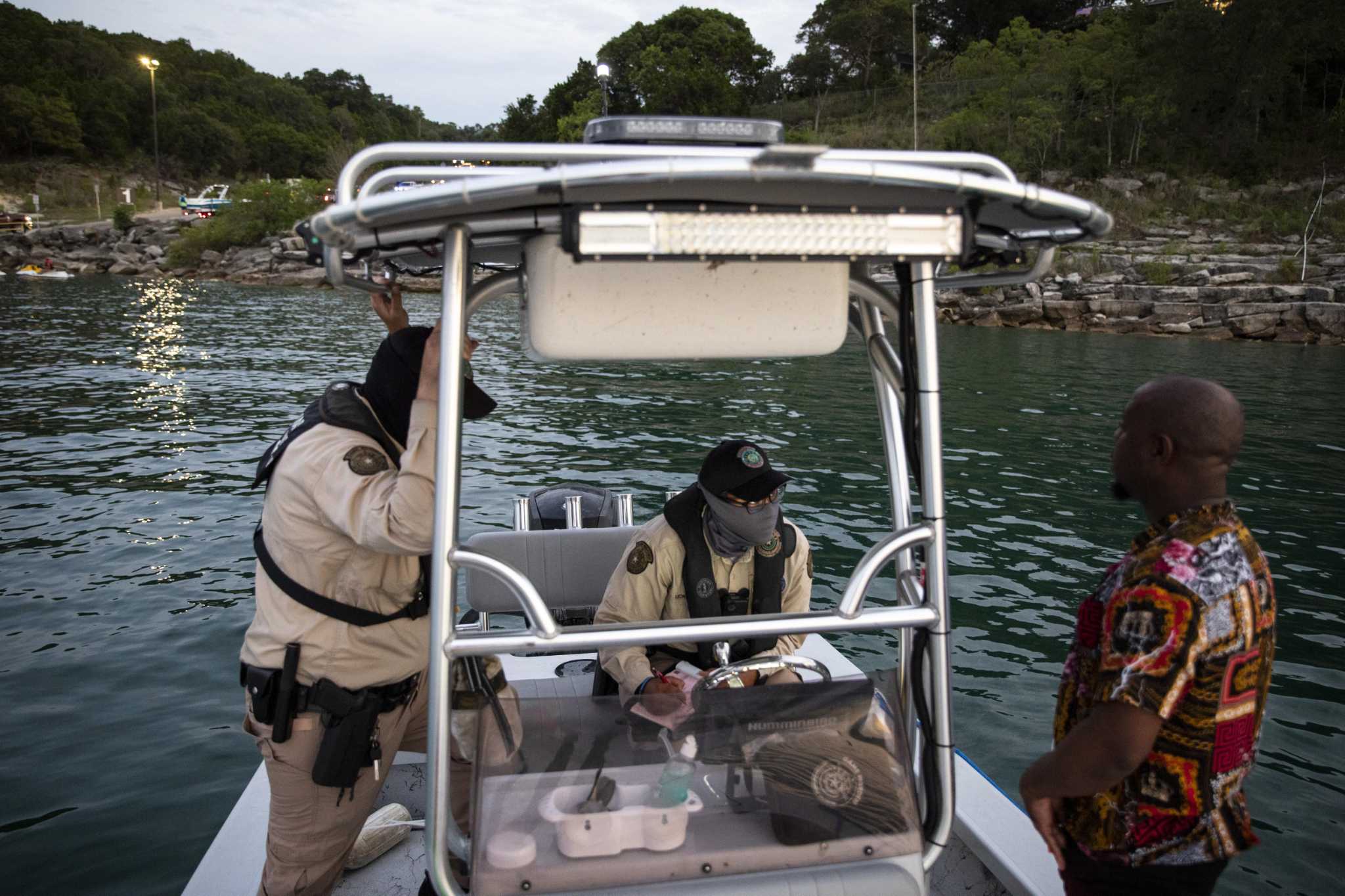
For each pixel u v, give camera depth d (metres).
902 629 2.00
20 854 3.61
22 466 10.11
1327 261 35.56
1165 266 35.75
